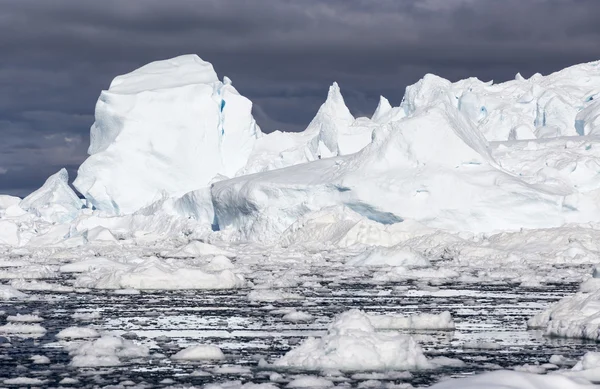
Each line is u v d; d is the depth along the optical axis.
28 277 83.62
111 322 50.44
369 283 76.12
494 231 127.00
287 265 98.88
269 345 41.88
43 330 46.47
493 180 136.00
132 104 183.38
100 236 141.75
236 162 192.25
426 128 141.25
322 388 31.64
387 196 135.00
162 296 64.88
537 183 140.00
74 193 198.75
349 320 37.91
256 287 72.12
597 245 105.38
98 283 72.50
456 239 117.69
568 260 98.50
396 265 95.50
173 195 178.12
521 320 50.88
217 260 87.12
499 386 28.89
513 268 91.69
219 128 189.75
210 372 34.88
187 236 150.75
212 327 48.19
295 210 143.38
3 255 128.12
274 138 193.25
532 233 111.75
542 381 29.72
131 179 180.00
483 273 84.19
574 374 32.34
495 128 191.38
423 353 39.09
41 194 198.00
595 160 148.62
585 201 132.25
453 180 134.62
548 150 158.88
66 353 39.47
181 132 184.50
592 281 58.84
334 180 140.50
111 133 185.75
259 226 146.75
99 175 178.88
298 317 51.78
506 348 40.41
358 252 115.44
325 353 36.41
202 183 184.50
